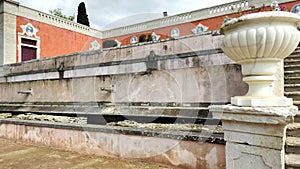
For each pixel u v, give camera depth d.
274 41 1.68
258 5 10.45
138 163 3.40
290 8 9.70
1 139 5.40
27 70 6.92
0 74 7.69
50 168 3.32
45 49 14.66
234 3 11.30
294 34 1.71
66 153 4.10
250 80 1.90
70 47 16.19
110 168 3.25
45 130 4.67
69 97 5.36
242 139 1.92
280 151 1.72
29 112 6.02
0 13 12.62
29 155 4.02
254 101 1.80
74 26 16.50
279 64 2.71
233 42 1.83
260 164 1.82
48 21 14.88
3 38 12.46
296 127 2.54
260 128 1.80
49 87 5.78
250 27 1.75
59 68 6.02
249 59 1.86
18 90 6.54
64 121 4.67
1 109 6.48
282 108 1.71
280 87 2.68
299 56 4.53
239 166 1.94
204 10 12.22
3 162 3.64
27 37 13.62
